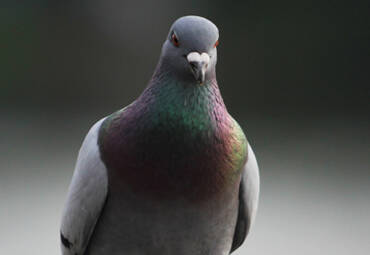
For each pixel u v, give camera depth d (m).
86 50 9.62
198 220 3.41
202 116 3.39
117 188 3.40
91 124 7.34
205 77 3.39
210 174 3.40
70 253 3.46
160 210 3.40
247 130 7.29
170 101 3.39
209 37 3.39
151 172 3.39
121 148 3.40
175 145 3.39
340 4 9.57
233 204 3.42
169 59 3.40
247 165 3.43
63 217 3.45
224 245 3.44
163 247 3.43
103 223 3.43
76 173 3.44
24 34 9.52
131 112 3.40
